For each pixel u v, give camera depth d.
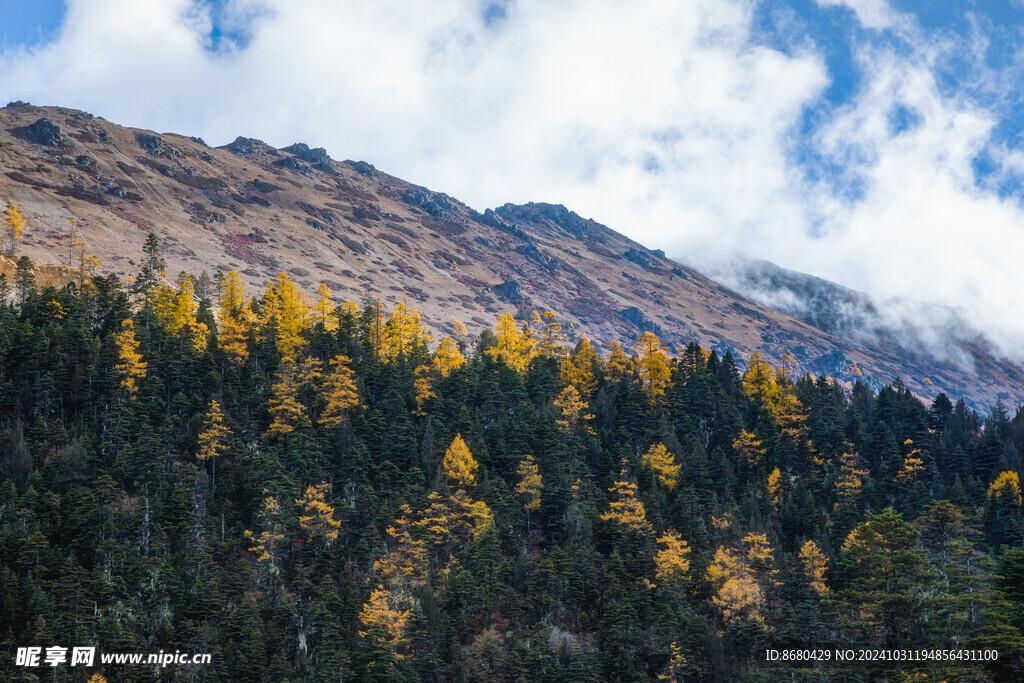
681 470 134.62
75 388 126.56
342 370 141.00
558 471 126.69
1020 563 96.62
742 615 108.38
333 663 95.12
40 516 104.50
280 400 129.50
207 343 143.50
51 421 122.75
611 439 143.50
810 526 126.50
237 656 94.50
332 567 108.69
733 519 123.56
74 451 112.00
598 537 120.69
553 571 109.31
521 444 131.12
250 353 148.25
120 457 113.19
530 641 103.12
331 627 99.38
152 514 106.19
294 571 107.94
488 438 134.75
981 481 142.12
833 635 104.31
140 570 99.62
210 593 99.56
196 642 94.75
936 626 92.75
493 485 122.50
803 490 135.62
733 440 148.25
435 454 127.88
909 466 143.88
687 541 120.56
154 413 124.62
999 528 125.00
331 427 128.75
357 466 121.94
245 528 111.38
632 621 105.25
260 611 100.94
